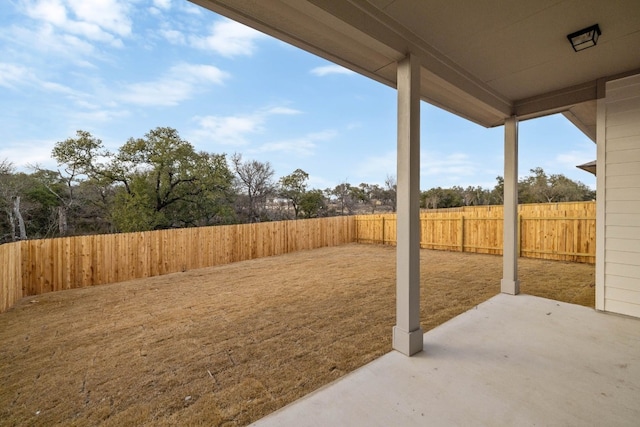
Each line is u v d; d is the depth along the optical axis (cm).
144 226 1227
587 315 323
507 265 403
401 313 251
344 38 221
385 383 206
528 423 164
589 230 657
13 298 494
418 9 207
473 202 2009
